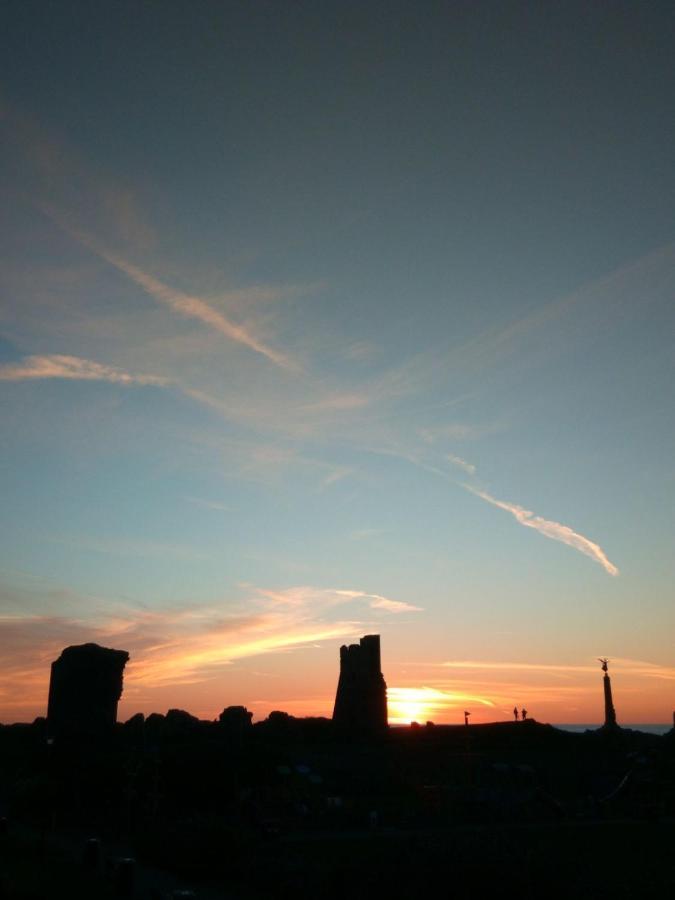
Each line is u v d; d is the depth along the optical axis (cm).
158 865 5831
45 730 12875
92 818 8400
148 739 12306
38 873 4788
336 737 14112
